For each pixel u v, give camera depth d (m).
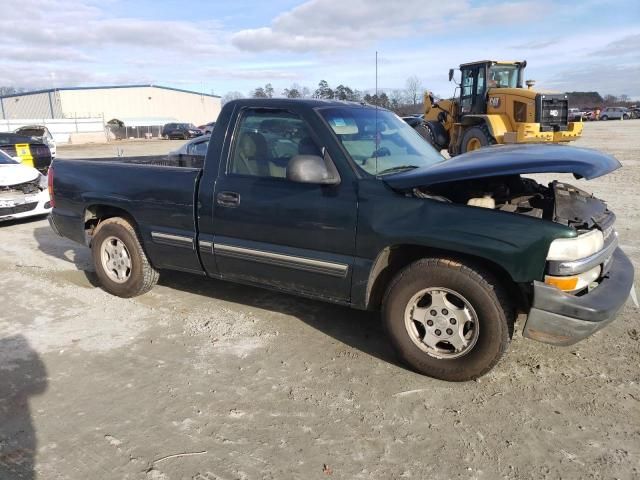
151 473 2.75
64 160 5.58
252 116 4.28
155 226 4.79
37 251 7.16
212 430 3.11
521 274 3.26
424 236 3.47
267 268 4.20
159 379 3.68
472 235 3.35
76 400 3.42
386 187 3.66
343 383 3.63
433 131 17.45
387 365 3.88
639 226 7.99
